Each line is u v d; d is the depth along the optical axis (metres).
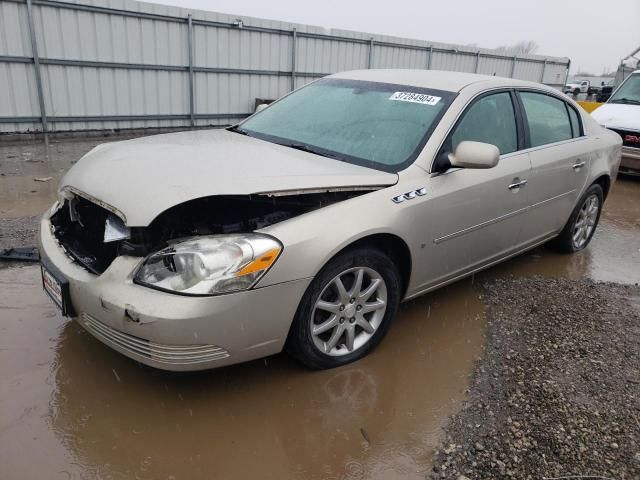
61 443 2.36
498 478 2.28
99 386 2.73
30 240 4.54
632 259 5.19
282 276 2.50
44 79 10.10
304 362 2.85
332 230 2.66
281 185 2.58
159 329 2.30
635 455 2.44
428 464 2.38
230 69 12.50
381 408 2.72
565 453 2.43
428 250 3.24
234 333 2.43
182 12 11.38
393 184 3.02
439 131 3.32
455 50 16.80
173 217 2.53
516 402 2.79
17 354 2.95
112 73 10.88
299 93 4.20
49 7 9.81
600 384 2.96
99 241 2.72
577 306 3.94
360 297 2.97
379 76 4.03
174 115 12.04
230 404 2.67
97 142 10.42
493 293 4.11
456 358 3.20
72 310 2.66
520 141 3.96
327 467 2.33
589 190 4.89
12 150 9.06
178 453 2.35
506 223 3.86
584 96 23.61
